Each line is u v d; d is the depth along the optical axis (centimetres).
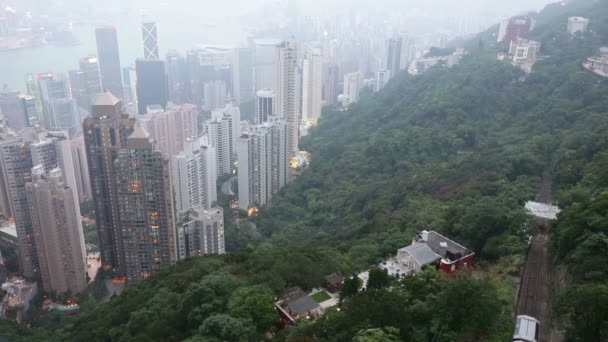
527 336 8075
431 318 8262
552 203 14712
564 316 8275
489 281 9094
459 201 16050
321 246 15250
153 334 10212
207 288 10456
